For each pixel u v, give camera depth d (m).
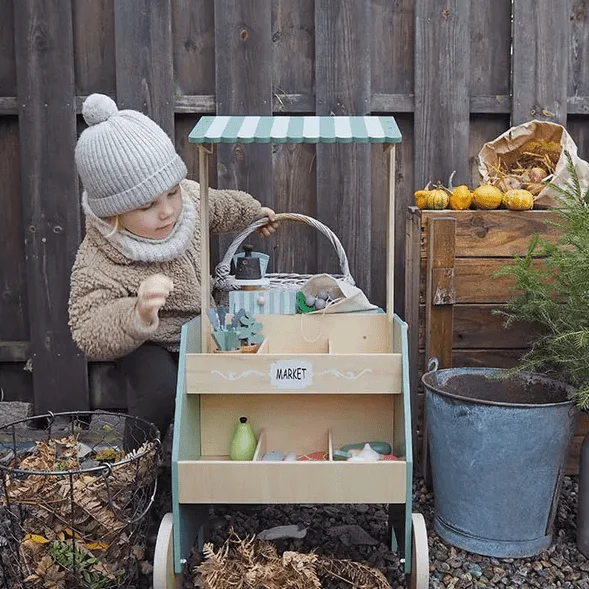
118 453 2.26
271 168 2.89
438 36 2.83
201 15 2.85
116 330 2.12
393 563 2.15
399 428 2.07
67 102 2.84
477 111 2.88
